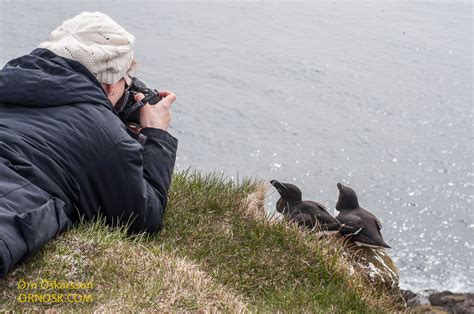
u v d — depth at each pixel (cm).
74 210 590
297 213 899
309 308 693
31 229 482
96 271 547
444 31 11056
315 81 9306
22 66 588
